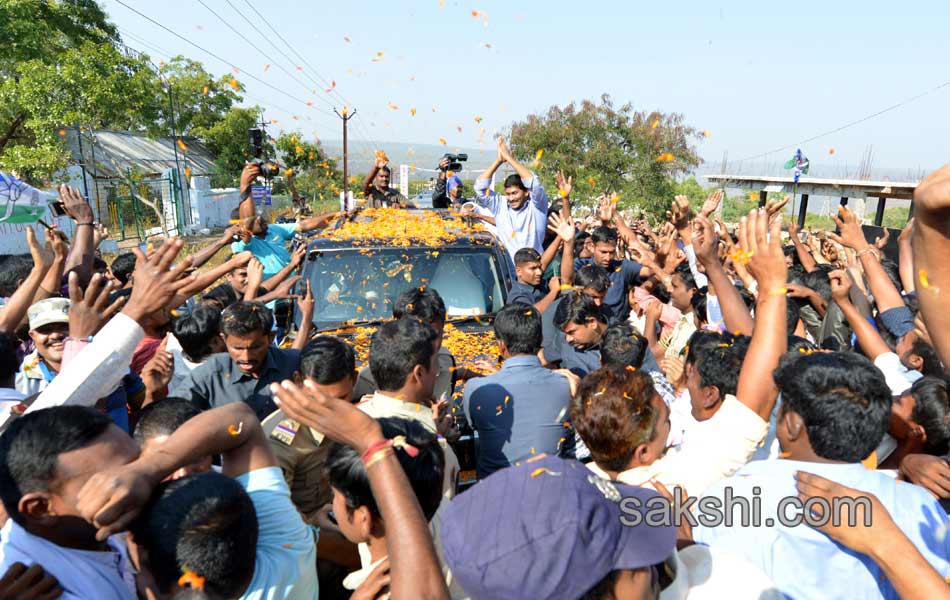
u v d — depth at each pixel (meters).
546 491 1.28
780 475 1.84
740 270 4.55
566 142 26.06
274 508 1.82
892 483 1.81
